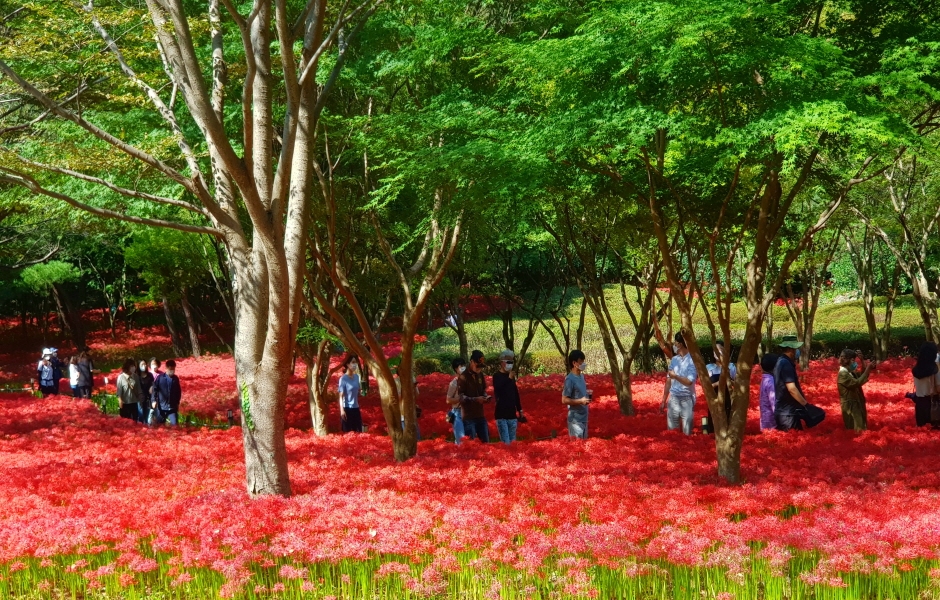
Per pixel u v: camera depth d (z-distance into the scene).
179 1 8.56
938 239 24.33
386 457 12.88
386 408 12.66
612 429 15.52
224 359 41.41
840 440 12.61
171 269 36.91
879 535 7.00
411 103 13.48
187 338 52.03
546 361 31.52
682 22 8.39
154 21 9.83
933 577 6.34
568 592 6.46
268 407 9.55
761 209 9.87
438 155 10.46
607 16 8.87
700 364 10.30
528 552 6.86
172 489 10.35
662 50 8.47
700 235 13.41
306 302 13.00
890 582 6.54
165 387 19.88
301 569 6.86
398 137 11.80
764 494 8.69
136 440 16.56
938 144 11.22
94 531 7.79
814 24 10.56
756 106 9.15
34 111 16.78
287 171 9.20
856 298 43.41
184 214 17.80
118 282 51.97
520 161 9.55
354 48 13.60
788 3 9.86
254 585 6.95
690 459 11.94
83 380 27.52
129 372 21.44
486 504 8.59
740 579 6.40
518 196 10.75
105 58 10.70
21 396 28.05
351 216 14.27
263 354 9.61
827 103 8.05
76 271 41.25
